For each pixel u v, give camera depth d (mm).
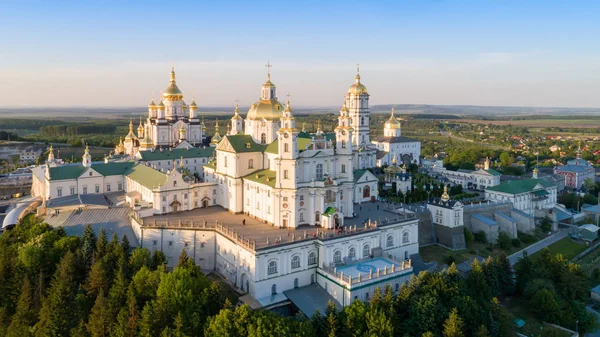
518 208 195500
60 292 97688
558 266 131750
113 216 153000
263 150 155000
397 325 98125
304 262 121062
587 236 183125
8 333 94812
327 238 121562
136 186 171875
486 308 107625
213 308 99938
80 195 170875
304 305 111312
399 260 128750
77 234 141000
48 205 159375
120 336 89250
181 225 136750
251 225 138250
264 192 140750
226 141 154500
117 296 99500
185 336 88375
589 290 130750
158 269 106875
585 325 116938
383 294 107688
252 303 111062
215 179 165500
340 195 144000
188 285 99750
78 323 95875
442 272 110938
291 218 133750
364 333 93062
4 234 139625
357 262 126750
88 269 113500
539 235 184875
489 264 125750
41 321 94500
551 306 116562
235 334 89125
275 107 162250
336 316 96250
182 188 155250
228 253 126188
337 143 146875
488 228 169500
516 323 115312
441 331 98625
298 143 143250
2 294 108188
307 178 138000
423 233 164125
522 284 129500
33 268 113125
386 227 137625
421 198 194750
